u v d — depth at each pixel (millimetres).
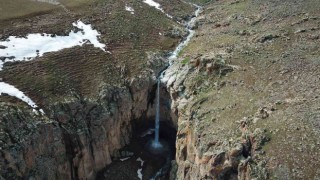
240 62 65500
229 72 63281
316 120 47594
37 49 70188
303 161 42812
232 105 55031
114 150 66562
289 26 76812
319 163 42281
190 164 54656
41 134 55000
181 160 58594
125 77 70188
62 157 57062
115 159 66188
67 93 62844
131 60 75438
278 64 62938
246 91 57562
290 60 63500
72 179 59562
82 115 61375
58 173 56688
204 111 56781
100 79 68125
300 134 45906
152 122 74000
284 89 55719
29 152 52969
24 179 51719
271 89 56438
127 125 69062
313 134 45656
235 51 70062
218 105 56719
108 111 64062
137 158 66750
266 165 43438
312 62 61812
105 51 76125
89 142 61250
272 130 47156
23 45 70000
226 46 75125
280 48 68375
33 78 63156
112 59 74375
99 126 62500
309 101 51656
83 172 60812
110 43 79188
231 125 51125
